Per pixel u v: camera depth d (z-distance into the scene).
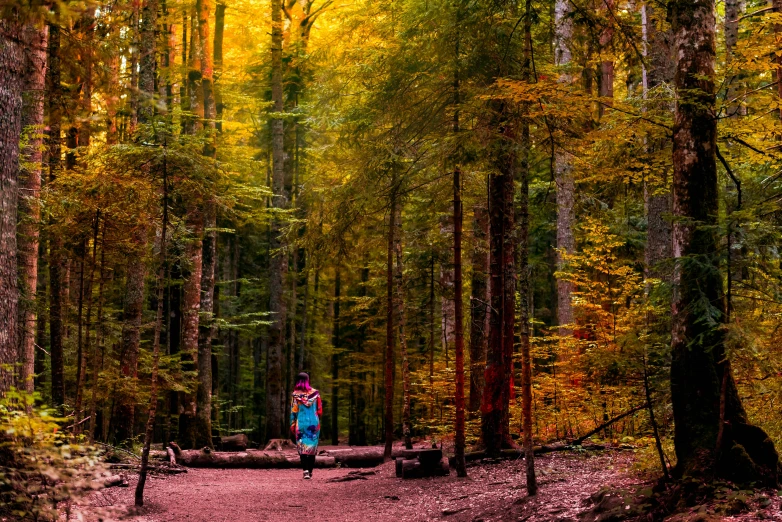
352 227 12.27
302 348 26.55
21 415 4.80
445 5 9.53
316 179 13.53
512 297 10.45
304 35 23.77
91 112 8.90
